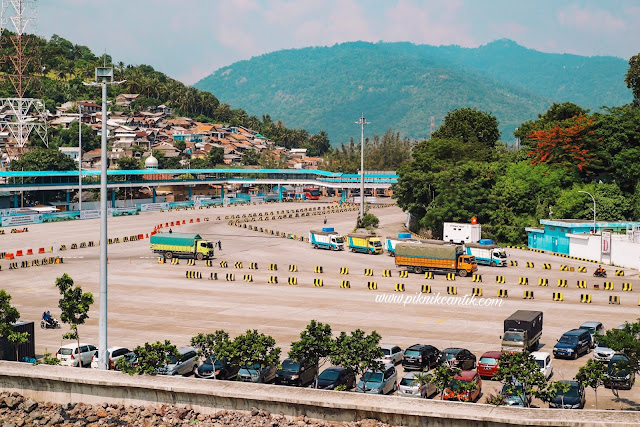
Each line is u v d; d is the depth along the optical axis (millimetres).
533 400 51125
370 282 96500
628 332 49281
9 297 58750
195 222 192125
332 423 46406
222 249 138500
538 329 64750
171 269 113688
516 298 89312
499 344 66562
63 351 59906
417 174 165875
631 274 108938
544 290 95000
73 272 109375
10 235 157875
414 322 75875
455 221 152125
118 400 51000
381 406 45438
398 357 60781
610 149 156500
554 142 157500
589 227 132875
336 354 50594
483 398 51188
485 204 150250
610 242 120875
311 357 51969
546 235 138500
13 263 112062
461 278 105250
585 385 47688
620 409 49188
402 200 172875
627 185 154625
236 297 90250
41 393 52656
